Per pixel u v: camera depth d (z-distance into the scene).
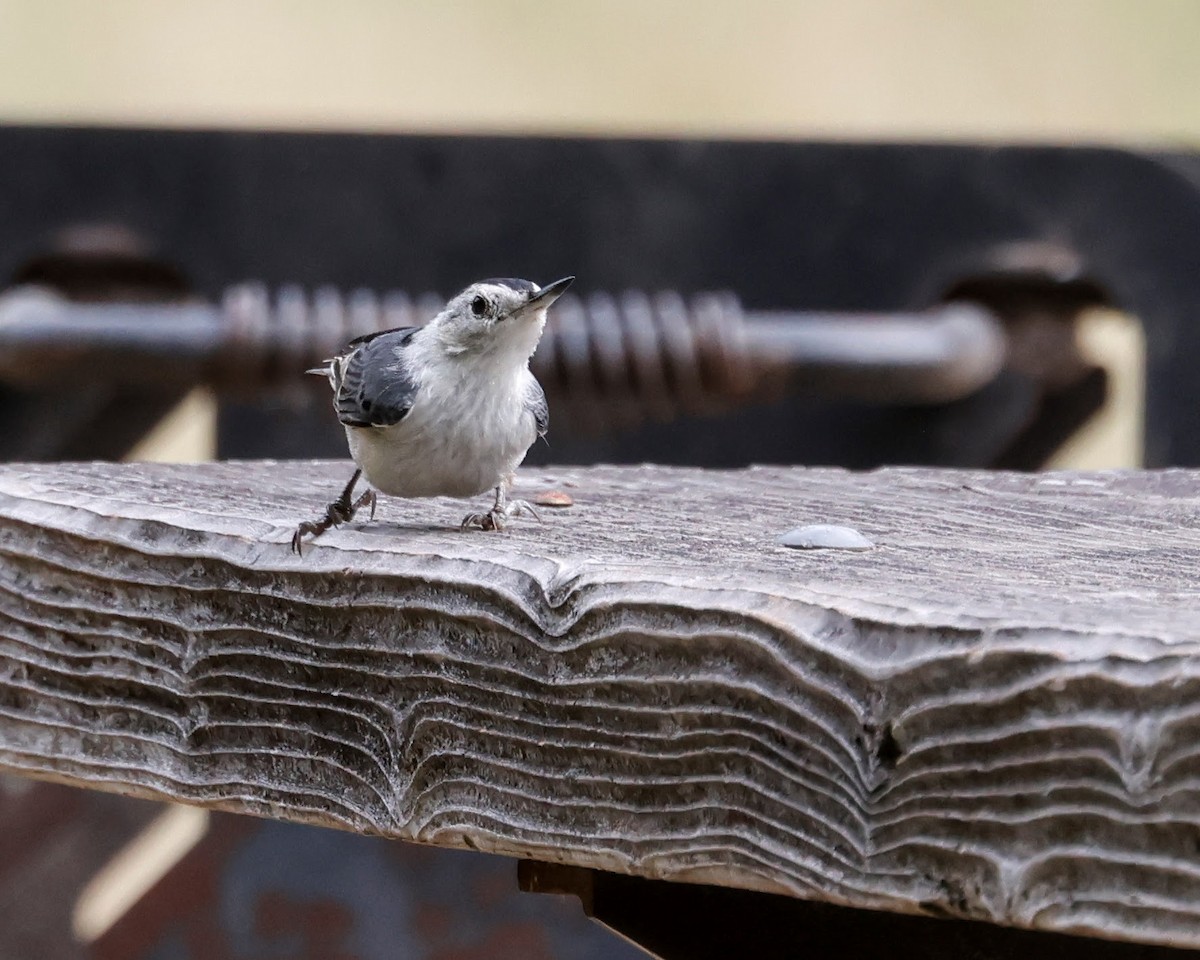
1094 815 2.96
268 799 4.28
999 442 9.92
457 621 3.89
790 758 3.33
